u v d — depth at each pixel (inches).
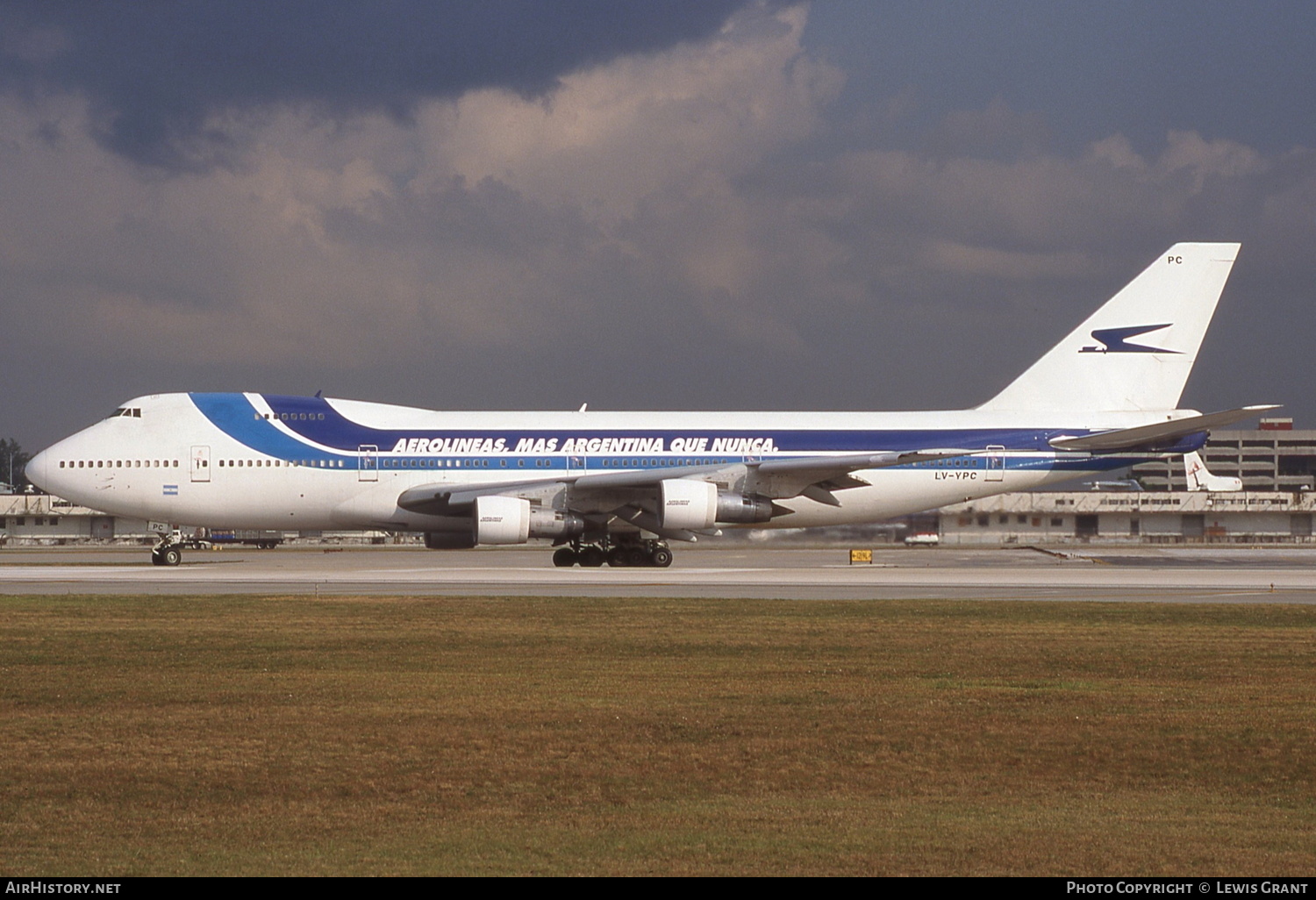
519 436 6737.2
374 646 3250.5
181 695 2571.4
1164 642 3383.4
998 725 2311.8
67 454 6555.1
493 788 1877.5
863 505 7027.6
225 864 1515.7
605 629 3612.2
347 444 6638.8
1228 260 7194.9
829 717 2374.5
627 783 1907.0
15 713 2389.3
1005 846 1590.8
